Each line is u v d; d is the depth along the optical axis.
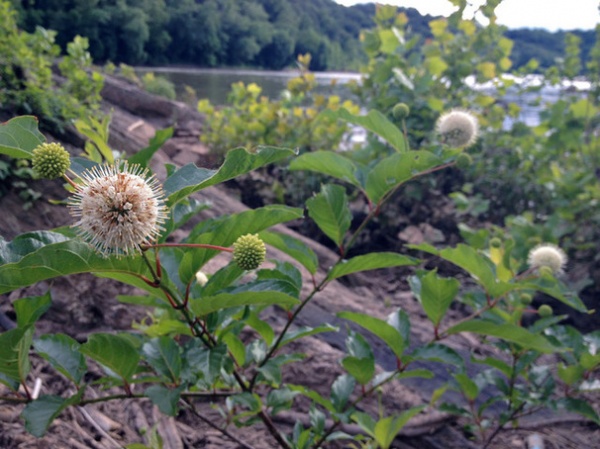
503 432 0.43
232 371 0.26
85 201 0.18
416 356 0.30
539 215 0.81
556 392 0.49
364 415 0.28
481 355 0.53
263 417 0.29
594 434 0.43
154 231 0.19
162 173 0.66
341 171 0.30
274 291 0.20
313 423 0.30
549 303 0.66
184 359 0.23
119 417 0.36
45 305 0.21
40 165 0.18
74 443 0.31
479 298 0.38
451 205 0.85
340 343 0.48
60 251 0.17
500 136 0.93
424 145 0.77
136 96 1.05
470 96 0.89
